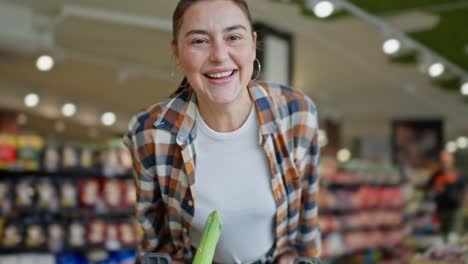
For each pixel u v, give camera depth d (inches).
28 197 210.8
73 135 643.5
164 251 70.6
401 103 465.1
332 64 344.8
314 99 466.9
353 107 494.9
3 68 352.2
